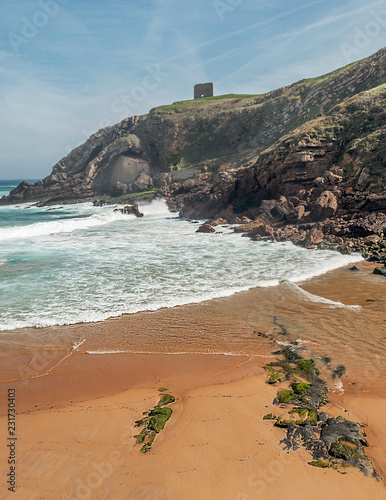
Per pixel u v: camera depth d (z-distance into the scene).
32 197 90.88
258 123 78.38
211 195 46.06
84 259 22.28
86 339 10.85
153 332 11.30
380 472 5.51
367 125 37.06
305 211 31.77
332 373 8.65
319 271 18.55
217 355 9.76
